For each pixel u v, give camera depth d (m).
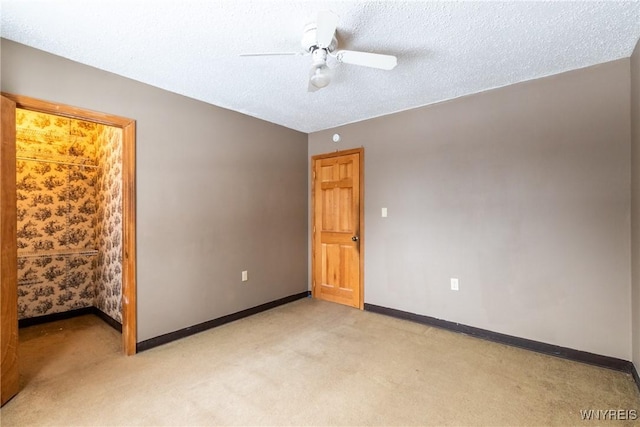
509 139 2.78
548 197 2.60
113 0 1.64
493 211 2.87
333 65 2.31
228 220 3.36
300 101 3.17
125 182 2.60
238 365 2.41
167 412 1.85
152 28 1.91
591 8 1.72
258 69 2.45
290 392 2.05
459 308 3.07
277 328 3.19
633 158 2.21
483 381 2.19
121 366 2.40
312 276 4.35
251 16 1.79
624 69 2.30
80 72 2.33
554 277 2.58
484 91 2.91
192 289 3.03
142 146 2.67
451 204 3.11
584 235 2.45
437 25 1.88
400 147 3.47
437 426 1.74
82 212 3.72
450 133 3.12
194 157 3.05
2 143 1.90
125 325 2.60
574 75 2.49
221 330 3.13
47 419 1.78
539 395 2.02
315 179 4.31
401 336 2.98
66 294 3.59
